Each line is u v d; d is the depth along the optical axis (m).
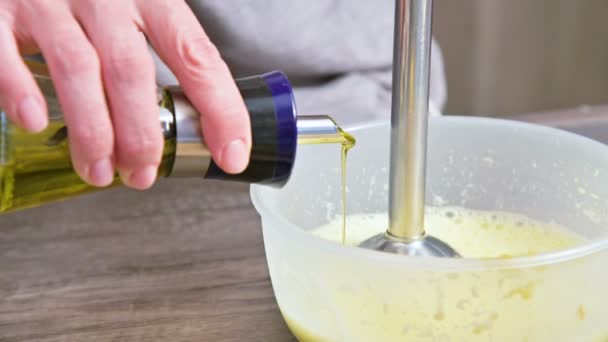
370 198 0.75
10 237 0.79
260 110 0.58
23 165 0.58
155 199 0.84
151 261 0.75
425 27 0.62
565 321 0.60
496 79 2.00
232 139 0.57
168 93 0.58
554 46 1.98
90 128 0.55
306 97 1.09
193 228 0.80
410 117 0.64
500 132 0.73
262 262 0.75
